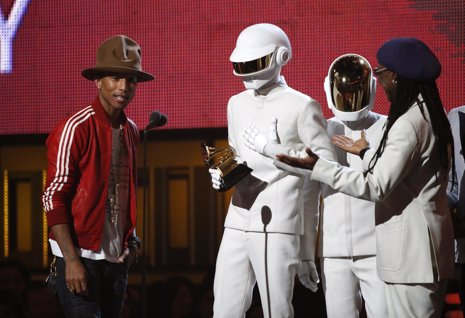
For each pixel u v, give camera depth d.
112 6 19.36
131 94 12.30
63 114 19.59
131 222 12.38
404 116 10.73
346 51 18.59
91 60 19.47
